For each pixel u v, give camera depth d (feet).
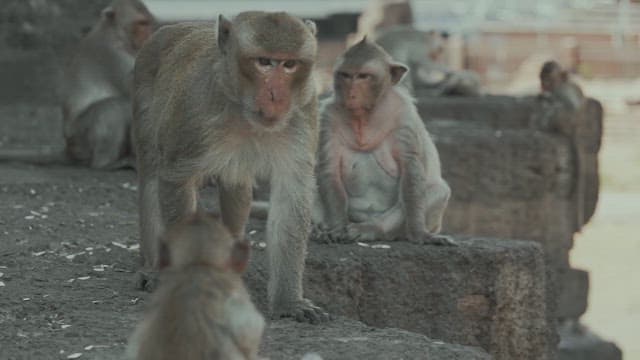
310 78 10.09
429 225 12.48
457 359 9.72
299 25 9.96
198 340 7.86
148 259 11.07
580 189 18.58
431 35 26.02
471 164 17.17
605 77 48.26
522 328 12.39
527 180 17.54
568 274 18.13
